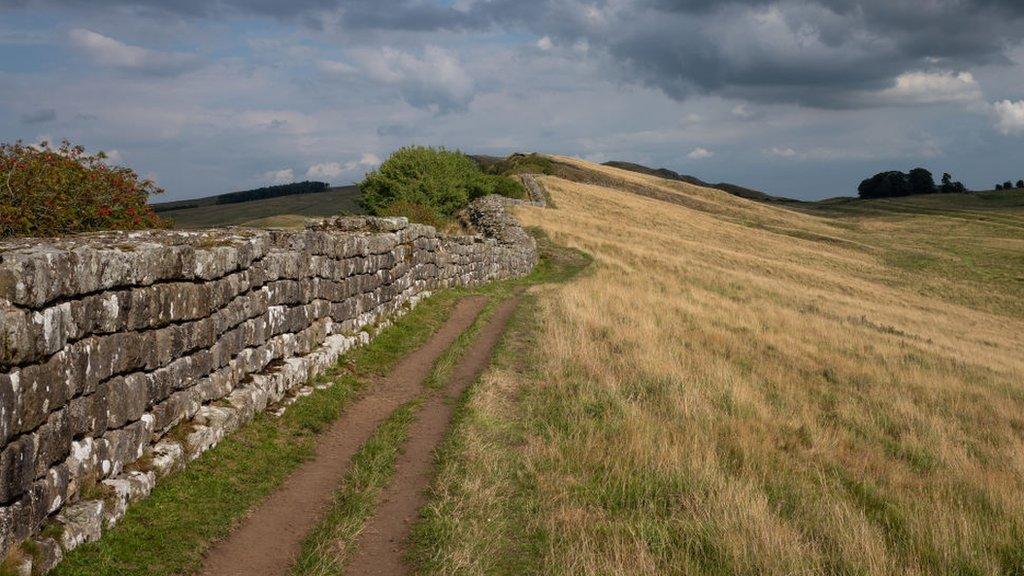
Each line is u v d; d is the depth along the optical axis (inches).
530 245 1429.6
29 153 524.4
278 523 266.4
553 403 449.4
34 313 207.2
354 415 401.1
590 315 762.2
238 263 354.9
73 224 532.1
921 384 688.4
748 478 356.5
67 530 215.2
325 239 481.7
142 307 269.9
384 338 570.9
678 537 281.7
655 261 1611.7
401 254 677.9
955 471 426.3
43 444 210.8
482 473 320.5
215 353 332.8
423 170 2081.7
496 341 620.4
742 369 652.7
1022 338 1567.4
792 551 267.1
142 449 270.2
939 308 1882.4
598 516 295.4
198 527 250.5
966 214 4899.1
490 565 249.9
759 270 1967.3
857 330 1051.3
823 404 579.2
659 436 394.3
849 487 384.5
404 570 243.4
